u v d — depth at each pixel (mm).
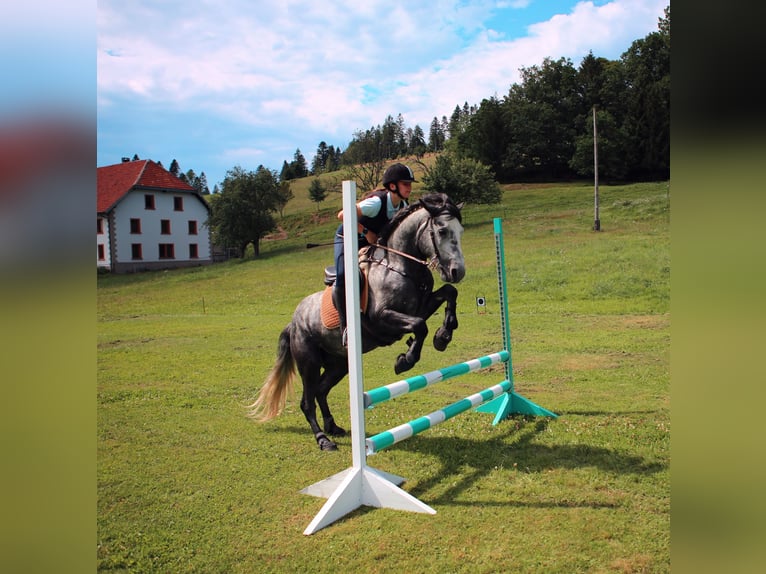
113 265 35875
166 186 38594
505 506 3535
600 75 59531
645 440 4578
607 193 38594
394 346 10523
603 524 3230
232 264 34719
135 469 4418
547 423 5262
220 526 3449
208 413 6125
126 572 2959
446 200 3992
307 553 3092
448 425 5379
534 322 11898
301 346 4887
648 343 9078
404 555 3018
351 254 3742
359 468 3725
